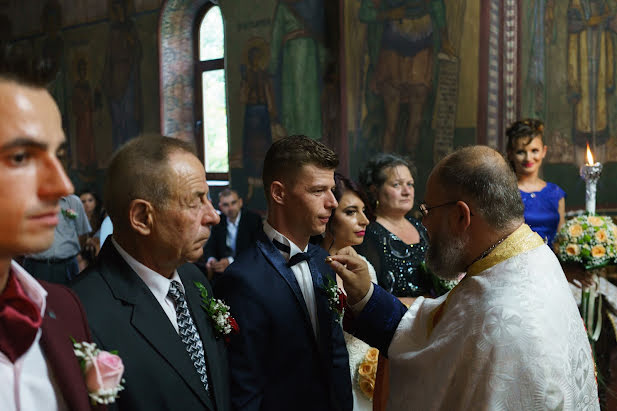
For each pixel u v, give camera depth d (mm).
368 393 2203
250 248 1827
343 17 7398
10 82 710
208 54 9781
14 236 710
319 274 1877
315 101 7906
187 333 1407
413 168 3168
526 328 1339
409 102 6902
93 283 1292
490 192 1493
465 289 1516
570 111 5973
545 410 1297
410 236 2922
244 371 1613
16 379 798
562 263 2705
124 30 10383
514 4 6062
